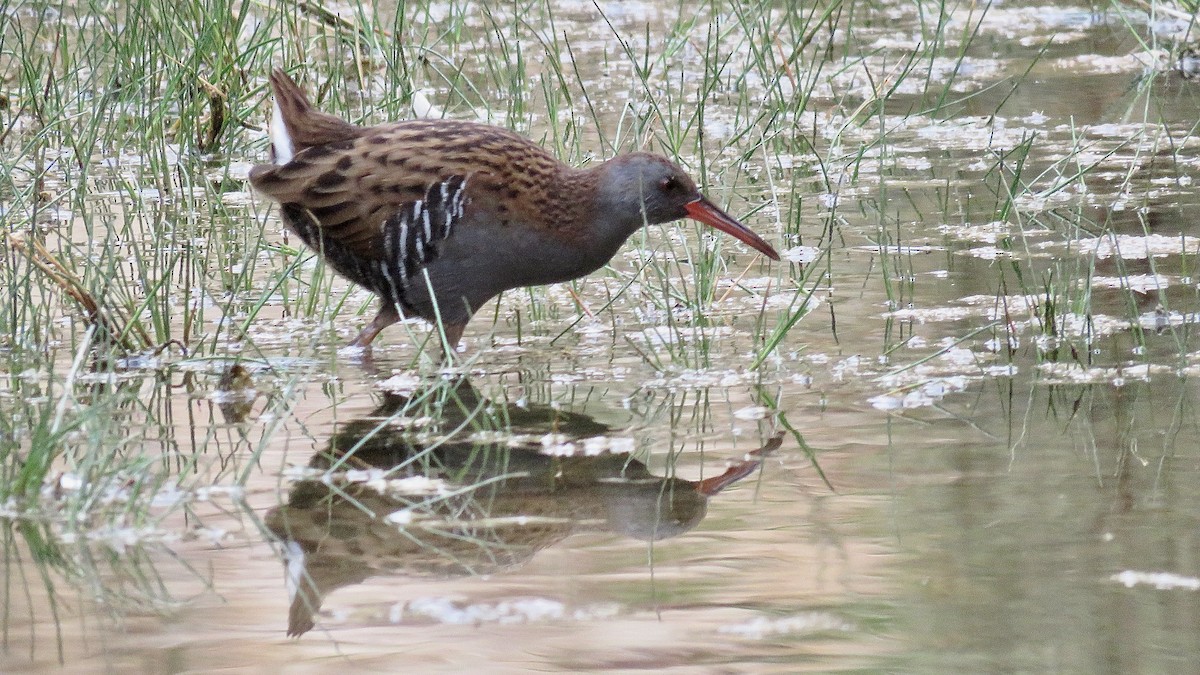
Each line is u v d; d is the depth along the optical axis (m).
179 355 11.13
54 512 7.95
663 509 7.98
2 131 17.98
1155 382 10.02
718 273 12.84
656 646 6.39
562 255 11.39
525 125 17.98
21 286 12.27
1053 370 10.34
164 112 17.62
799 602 6.79
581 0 27.19
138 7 18.23
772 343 10.52
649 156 11.46
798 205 14.70
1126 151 17.31
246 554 7.39
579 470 8.61
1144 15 24.66
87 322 11.62
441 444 9.07
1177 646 6.27
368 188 11.08
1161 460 8.52
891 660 6.23
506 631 6.54
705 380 10.40
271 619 6.66
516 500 8.12
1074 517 7.70
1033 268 13.02
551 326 12.09
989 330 11.38
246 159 18.22
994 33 24.55
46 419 8.52
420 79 21.14
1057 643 6.33
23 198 14.15
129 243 14.23
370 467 8.63
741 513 7.89
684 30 22.31
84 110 18.12
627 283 12.92
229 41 20.08
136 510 7.92
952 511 7.84
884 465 8.59
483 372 10.80
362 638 6.49
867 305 12.20
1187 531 7.48
